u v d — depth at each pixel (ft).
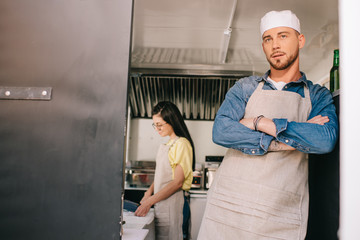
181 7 7.94
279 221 4.15
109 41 3.77
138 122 13.98
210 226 4.50
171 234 7.13
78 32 3.79
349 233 2.57
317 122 4.23
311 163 5.63
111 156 3.60
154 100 13.48
